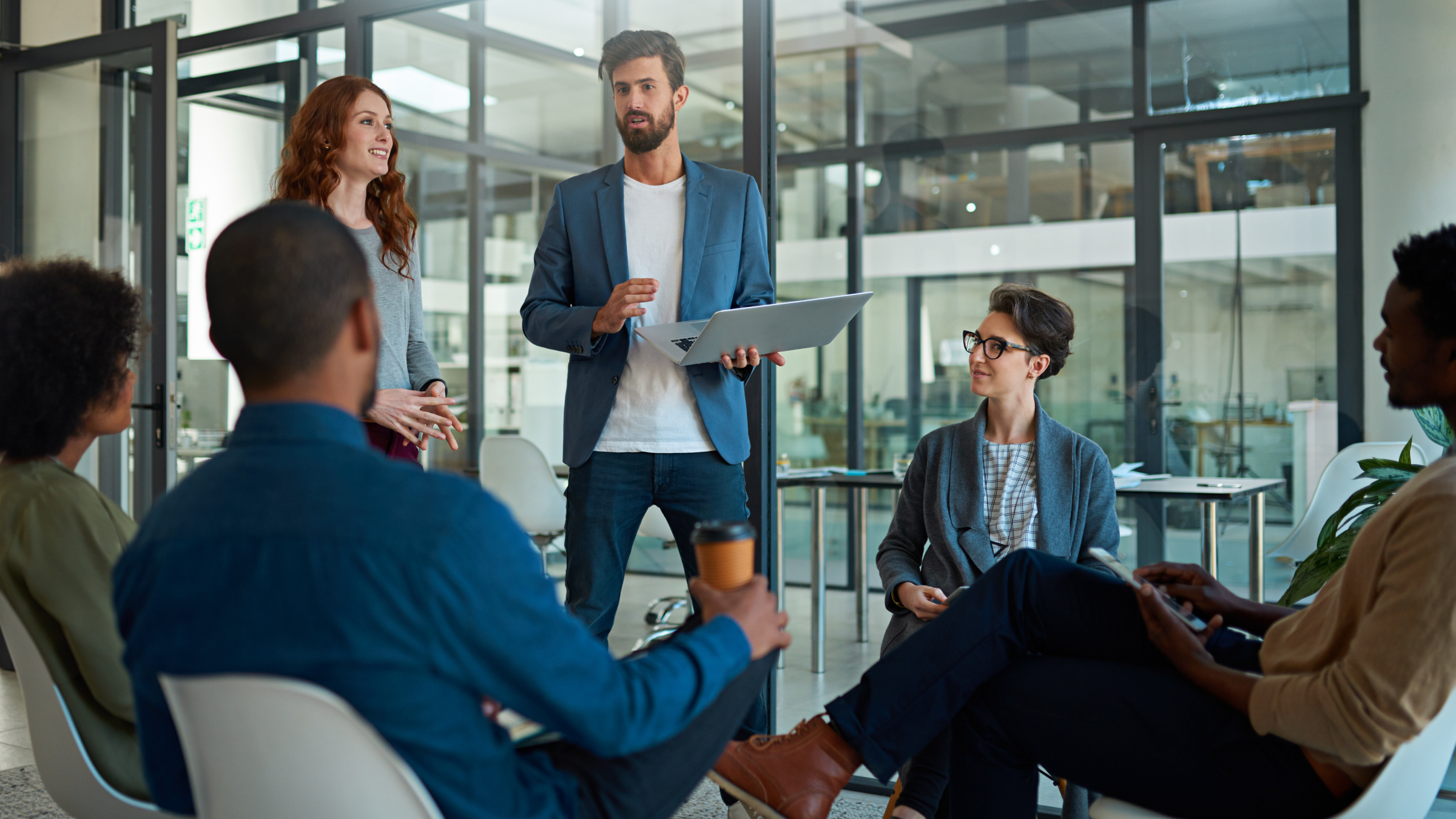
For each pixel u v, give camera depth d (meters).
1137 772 1.46
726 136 3.47
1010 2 3.74
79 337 1.49
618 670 1.08
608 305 2.17
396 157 2.56
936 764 1.73
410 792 0.95
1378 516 1.31
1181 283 3.44
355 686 0.93
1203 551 3.13
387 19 3.98
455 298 5.83
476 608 0.94
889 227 4.04
